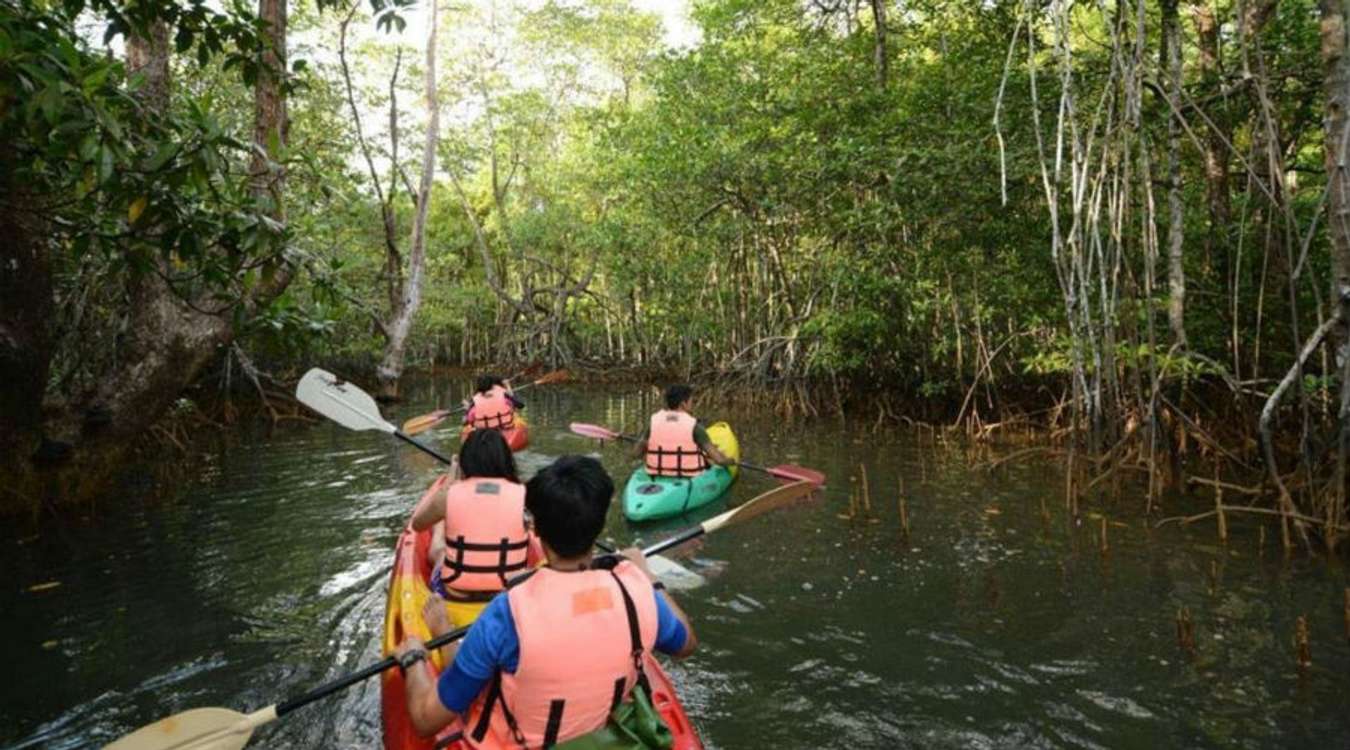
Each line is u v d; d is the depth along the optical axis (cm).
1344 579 525
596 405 1850
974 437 1155
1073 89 827
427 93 1819
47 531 688
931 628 470
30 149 452
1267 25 852
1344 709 368
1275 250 835
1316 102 877
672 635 256
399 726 311
